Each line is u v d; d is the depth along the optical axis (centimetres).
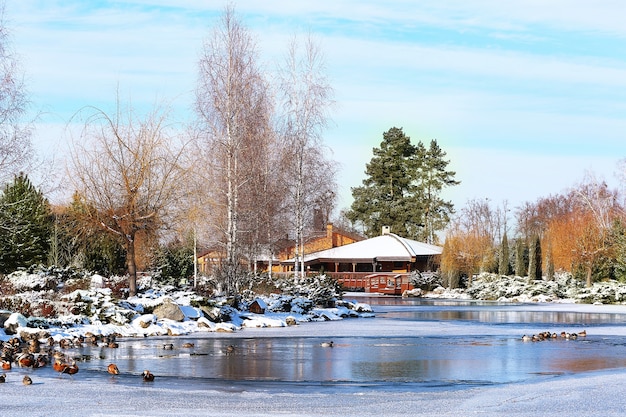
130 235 2806
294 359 1677
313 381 1342
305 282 4034
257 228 3856
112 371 1398
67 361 1583
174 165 2888
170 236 2952
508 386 1274
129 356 1706
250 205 3812
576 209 9100
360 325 2862
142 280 3753
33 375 1366
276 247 5169
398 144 9856
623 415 1010
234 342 2098
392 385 1298
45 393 1158
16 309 2225
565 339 2252
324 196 5066
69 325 2152
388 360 1670
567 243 6550
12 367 1474
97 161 2814
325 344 1978
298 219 4631
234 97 3359
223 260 3312
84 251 4075
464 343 2100
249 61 3491
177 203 2912
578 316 3647
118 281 3434
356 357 1727
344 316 3456
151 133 2861
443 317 3512
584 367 1558
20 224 3612
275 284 3972
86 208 2794
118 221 2795
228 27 3416
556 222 7838
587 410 1044
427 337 2308
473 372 1471
